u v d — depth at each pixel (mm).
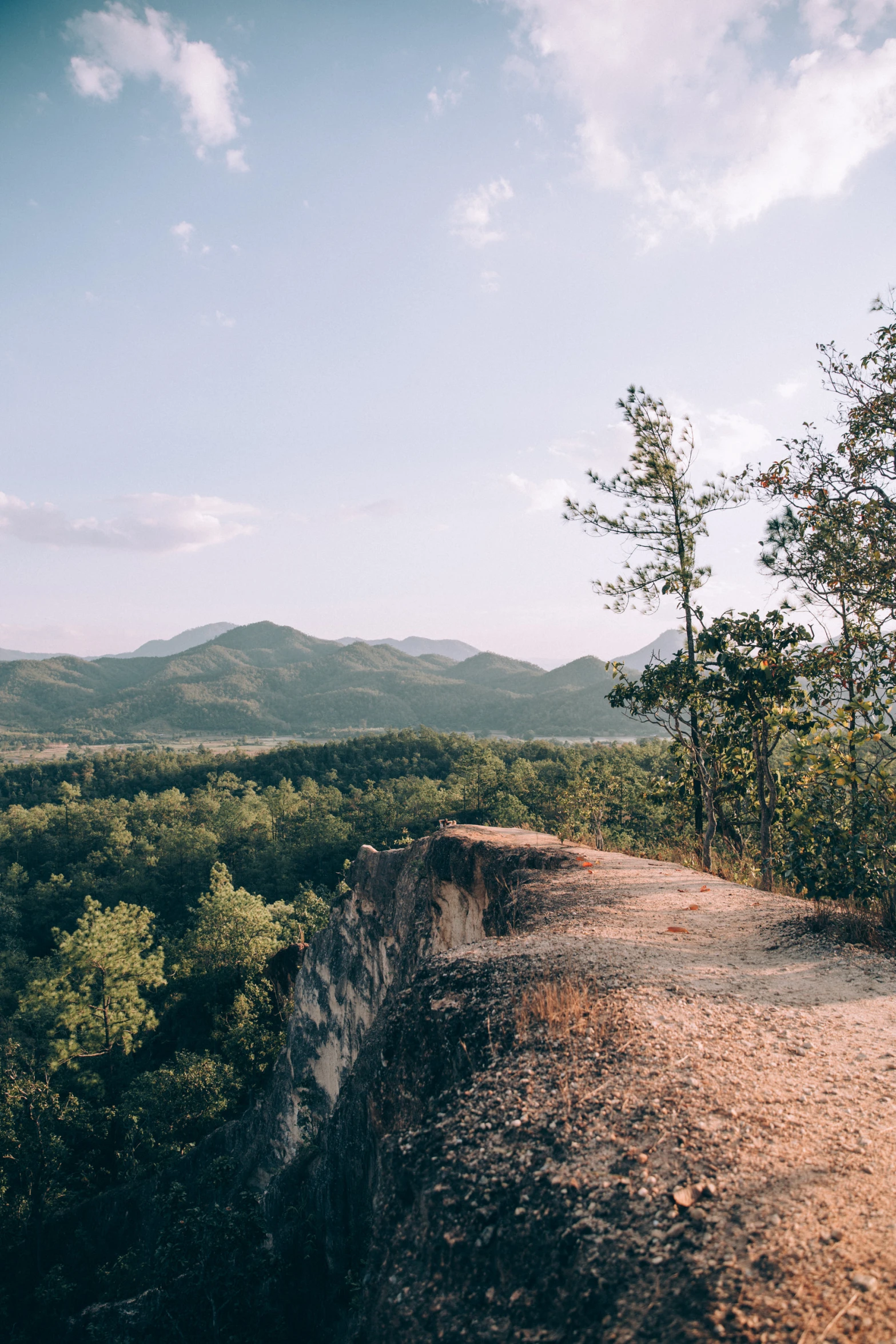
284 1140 21547
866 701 9109
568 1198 3547
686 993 5707
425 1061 6027
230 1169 17688
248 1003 34250
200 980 39500
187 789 102125
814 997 5648
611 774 44594
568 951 6863
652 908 8797
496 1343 3100
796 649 11438
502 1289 3338
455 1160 4152
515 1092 4605
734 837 15672
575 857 12352
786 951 6859
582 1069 4668
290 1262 9000
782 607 11773
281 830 71188
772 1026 5098
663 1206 3326
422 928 16844
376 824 68062
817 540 10750
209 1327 9141
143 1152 26578
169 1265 10164
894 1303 2531
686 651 15297
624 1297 2924
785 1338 2482
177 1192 11242
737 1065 4508
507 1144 4133
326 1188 8430
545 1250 3350
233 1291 8969
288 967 36156
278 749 115000
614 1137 3912
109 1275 18141
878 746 10648
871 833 8852
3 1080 26078
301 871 64562
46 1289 19453
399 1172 4359
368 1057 7164
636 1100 4195
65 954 34656
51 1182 23031
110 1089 31891
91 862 67500
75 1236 21984
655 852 15656
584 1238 3281
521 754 91562
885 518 10484
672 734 15734
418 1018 6414
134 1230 21453
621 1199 3439
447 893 15703
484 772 65125
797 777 11789
